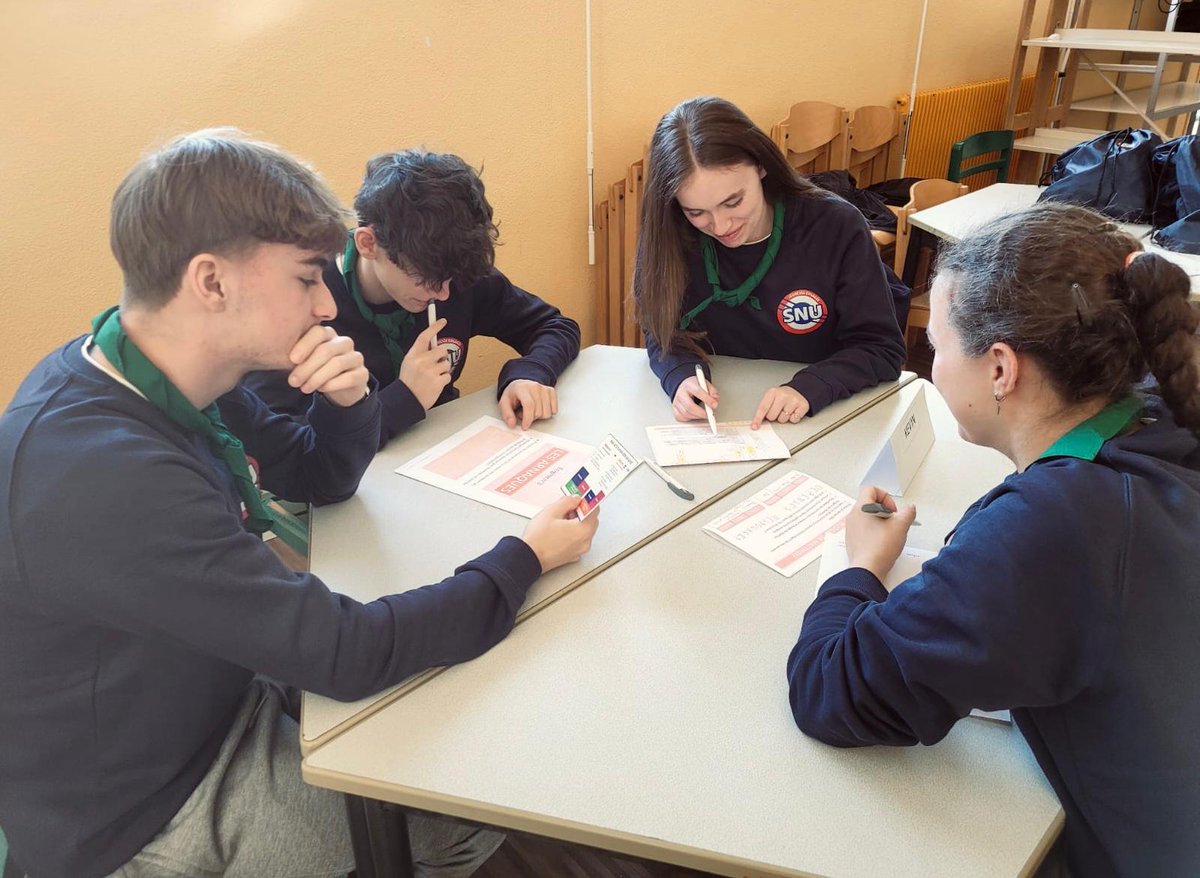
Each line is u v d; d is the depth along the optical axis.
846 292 1.66
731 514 1.20
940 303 0.86
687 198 1.52
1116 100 4.34
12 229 1.76
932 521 1.17
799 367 1.70
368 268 1.54
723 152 1.49
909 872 0.71
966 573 0.73
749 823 0.75
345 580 1.08
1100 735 0.72
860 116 3.54
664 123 1.56
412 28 2.24
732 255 1.69
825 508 1.21
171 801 0.95
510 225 2.69
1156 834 0.72
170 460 0.83
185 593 0.80
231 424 1.23
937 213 2.84
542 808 0.77
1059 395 0.78
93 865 0.91
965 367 0.83
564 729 0.86
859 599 0.91
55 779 0.89
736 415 1.50
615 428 1.47
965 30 4.15
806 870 0.71
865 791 0.78
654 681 0.91
